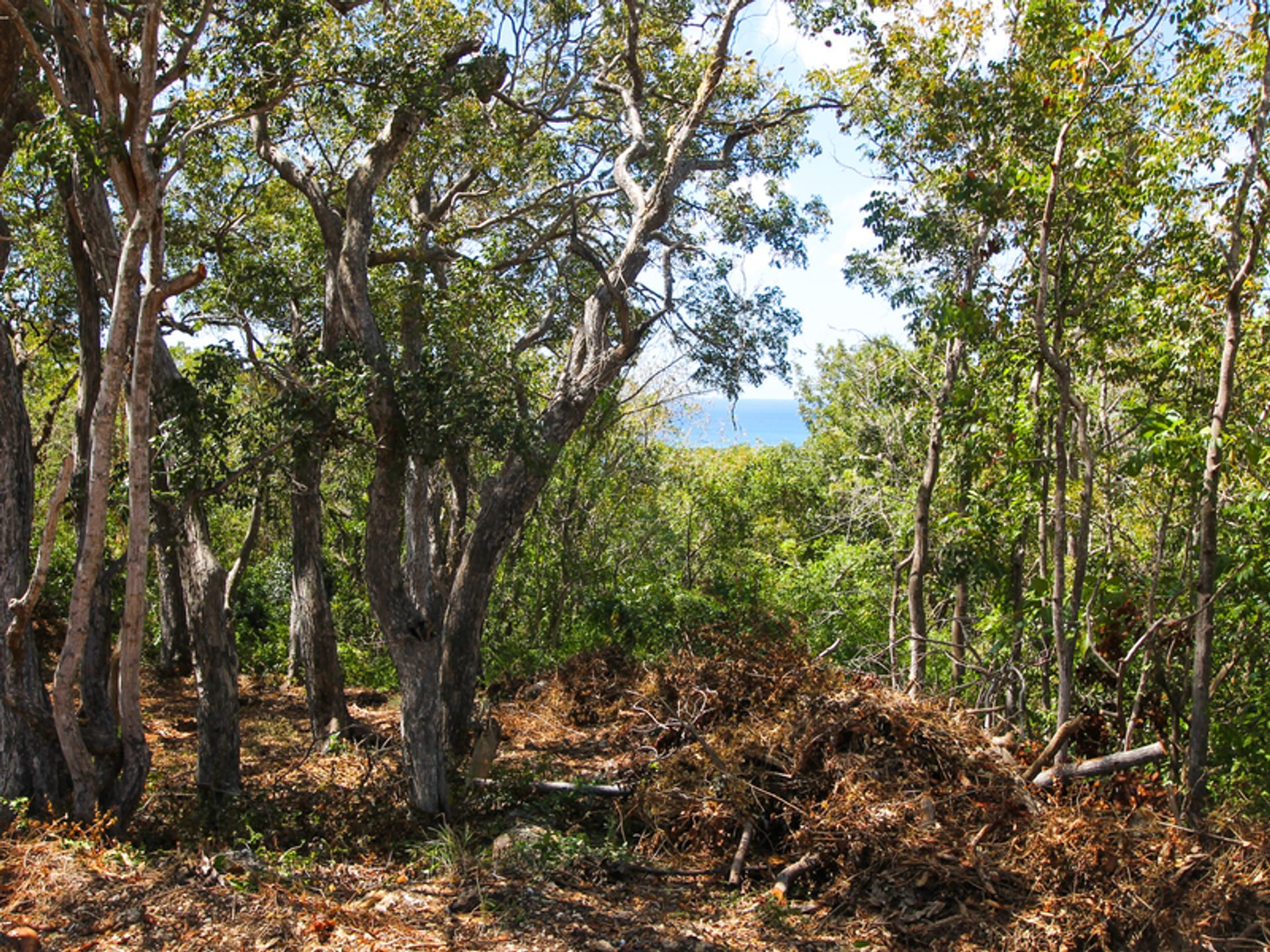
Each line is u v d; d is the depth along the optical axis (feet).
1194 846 21.88
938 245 37.42
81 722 26.02
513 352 40.65
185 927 19.70
